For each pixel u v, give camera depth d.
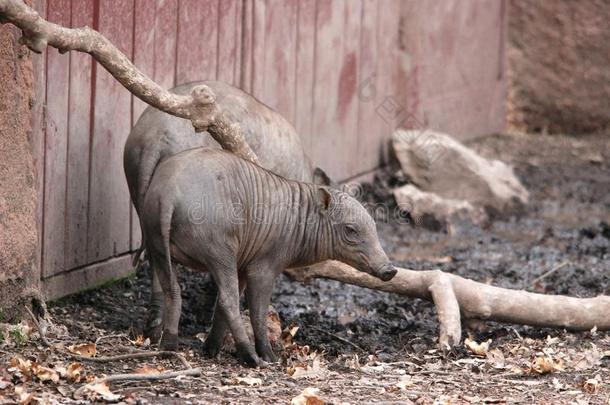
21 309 11.37
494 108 27.30
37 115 11.63
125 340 11.47
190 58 14.80
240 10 16.02
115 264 13.62
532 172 23.75
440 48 23.66
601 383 10.72
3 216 10.95
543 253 17.62
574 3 27.73
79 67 12.56
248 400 9.66
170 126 11.88
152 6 13.84
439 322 12.28
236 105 12.59
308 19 18.19
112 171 13.37
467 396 10.18
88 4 12.62
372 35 20.69
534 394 10.32
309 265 11.55
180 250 10.56
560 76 28.05
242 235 10.73
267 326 11.54
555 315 12.49
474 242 18.31
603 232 19.11
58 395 9.41
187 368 10.39
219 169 10.58
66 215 12.53
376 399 9.92
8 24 10.82
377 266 11.16
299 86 18.05
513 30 28.09
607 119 27.97
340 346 12.18
